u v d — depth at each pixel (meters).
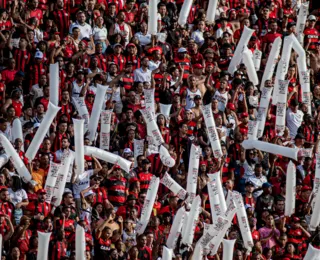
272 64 58.50
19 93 54.91
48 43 57.47
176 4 62.53
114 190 52.69
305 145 57.84
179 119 56.41
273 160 56.44
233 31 62.53
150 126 54.12
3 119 53.62
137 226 51.72
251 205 55.12
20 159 51.25
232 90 58.62
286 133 58.56
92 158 53.03
